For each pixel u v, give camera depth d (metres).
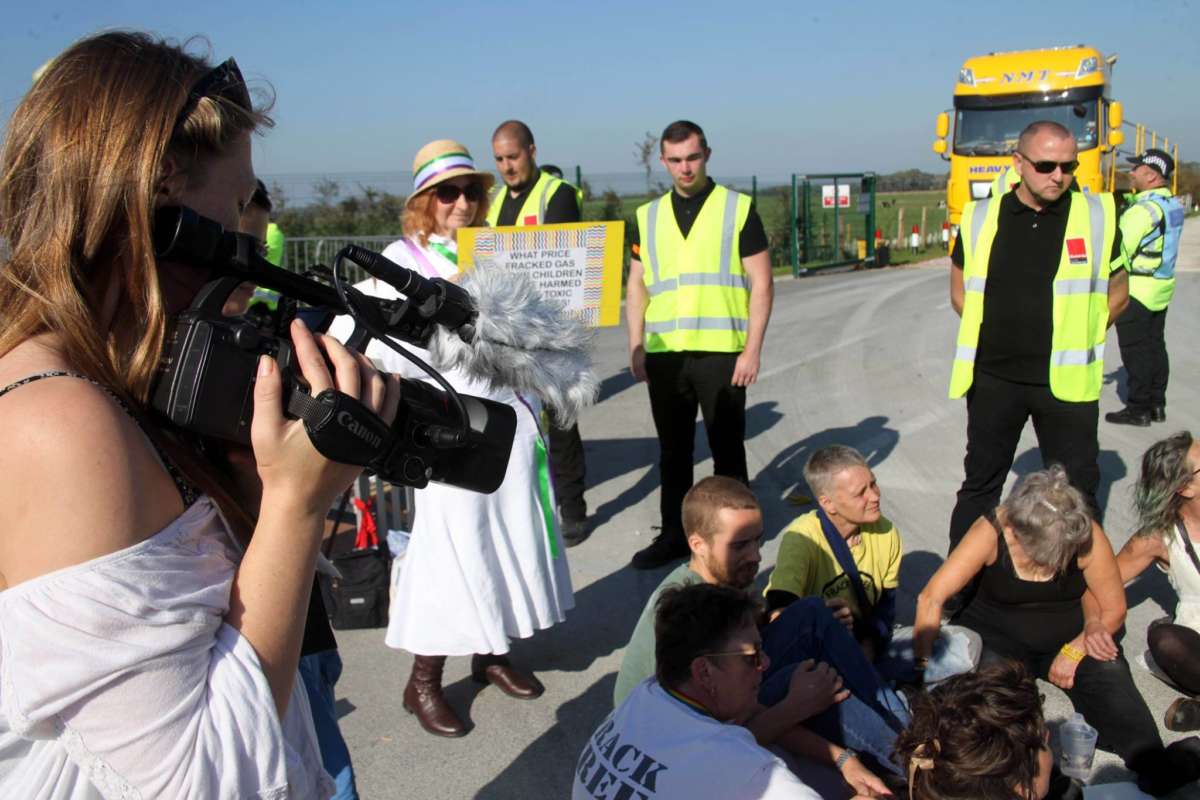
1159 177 7.39
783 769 2.13
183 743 0.91
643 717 2.34
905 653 3.58
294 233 16.48
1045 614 3.65
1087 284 4.36
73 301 0.97
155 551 0.93
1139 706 3.34
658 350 5.11
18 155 1.02
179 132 1.04
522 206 6.48
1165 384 7.65
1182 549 3.85
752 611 2.45
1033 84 15.90
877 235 28.33
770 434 7.78
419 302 1.22
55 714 0.90
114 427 0.93
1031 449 7.07
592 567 5.19
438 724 3.64
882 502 6.07
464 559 3.42
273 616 0.98
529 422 3.52
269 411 0.96
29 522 0.89
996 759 2.12
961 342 4.60
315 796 1.12
